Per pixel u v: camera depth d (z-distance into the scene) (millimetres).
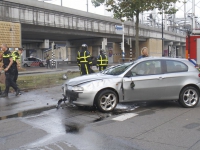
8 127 5969
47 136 5320
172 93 7805
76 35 35938
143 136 5293
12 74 9938
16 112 7406
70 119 6613
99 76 7648
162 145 4797
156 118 6703
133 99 7539
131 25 42031
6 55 9820
